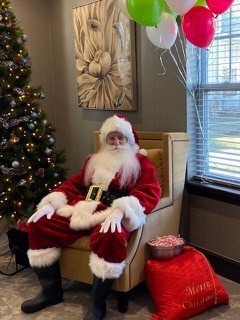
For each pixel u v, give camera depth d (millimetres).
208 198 2648
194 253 2230
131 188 2305
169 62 2693
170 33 2176
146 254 2236
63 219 2260
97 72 3266
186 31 2002
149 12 1925
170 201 2461
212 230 2662
